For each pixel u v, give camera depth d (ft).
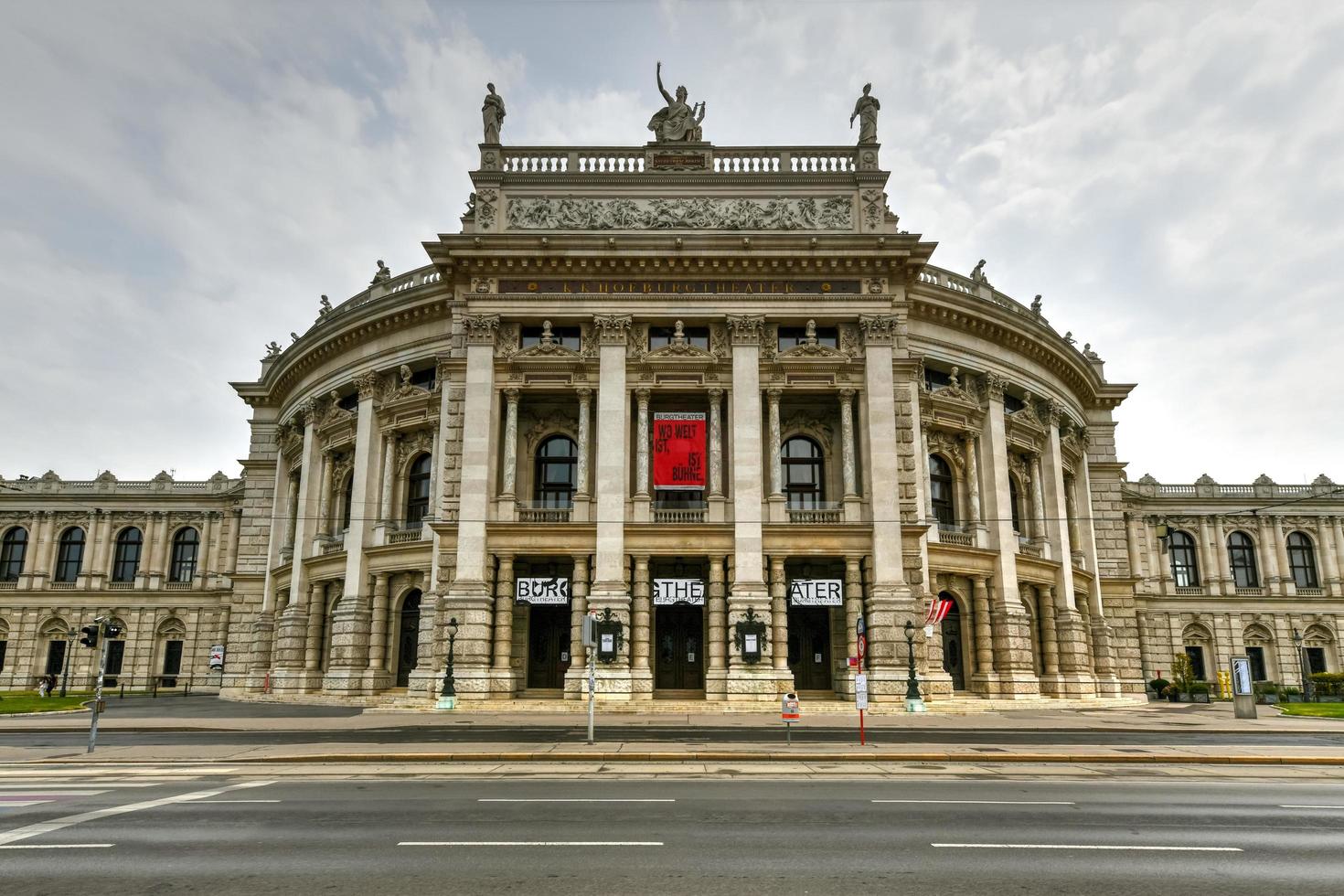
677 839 39.60
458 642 123.54
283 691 156.25
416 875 33.35
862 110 144.36
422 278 160.76
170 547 257.96
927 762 70.03
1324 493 244.22
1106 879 33.40
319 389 171.32
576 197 141.18
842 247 135.13
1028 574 155.84
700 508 132.36
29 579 254.06
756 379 132.77
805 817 45.09
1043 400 169.37
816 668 134.00
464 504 129.08
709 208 140.67
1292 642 234.99
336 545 160.45
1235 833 42.19
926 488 142.31
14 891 31.45
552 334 139.13
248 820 44.29
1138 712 133.49
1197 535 244.01
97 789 55.52
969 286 164.25
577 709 118.11
